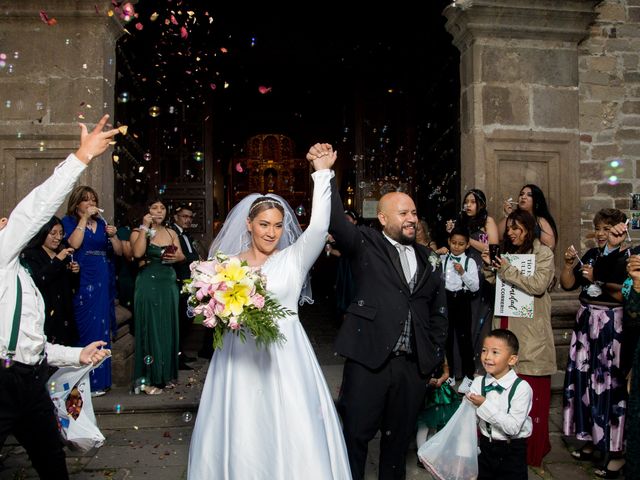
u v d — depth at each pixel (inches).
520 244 155.3
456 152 278.5
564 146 246.8
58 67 221.6
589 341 152.4
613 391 146.4
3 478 140.8
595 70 251.8
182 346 279.0
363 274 125.5
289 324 106.4
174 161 381.4
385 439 126.0
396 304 122.0
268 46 387.9
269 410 100.3
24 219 98.0
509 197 244.5
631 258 127.9
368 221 392.2
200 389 211.5
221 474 99.3
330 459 102.1
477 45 242.4
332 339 312.3
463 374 171.5
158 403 192.1
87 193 195.2
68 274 184.1
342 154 495.2
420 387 124.3
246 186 687.7
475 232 190.2
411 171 393.1
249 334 104.3
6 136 220.7
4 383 101.0
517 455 117.0
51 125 221.3
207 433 103.2
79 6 218.8
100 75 222.2
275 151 689.6
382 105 397.4
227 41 383.6
